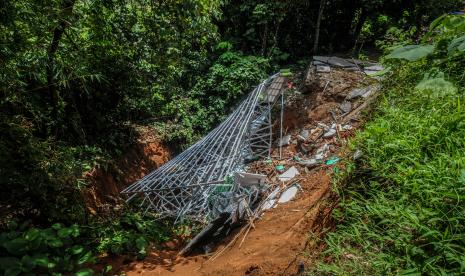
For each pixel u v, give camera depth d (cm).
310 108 621
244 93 814
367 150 272
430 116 267
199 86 843
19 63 368
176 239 471
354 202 232
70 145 520
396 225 202
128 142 659
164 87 708
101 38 474
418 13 779
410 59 272
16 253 270
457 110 249
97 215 473
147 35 497
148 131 730
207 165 535
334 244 219
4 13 296
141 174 647
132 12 474
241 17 925
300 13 892
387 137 267
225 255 344
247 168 557
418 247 177
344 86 612
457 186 190
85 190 479
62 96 504
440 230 182
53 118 473
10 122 309
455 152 225
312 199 362
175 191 577
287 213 370
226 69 828
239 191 466
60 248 310
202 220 504
